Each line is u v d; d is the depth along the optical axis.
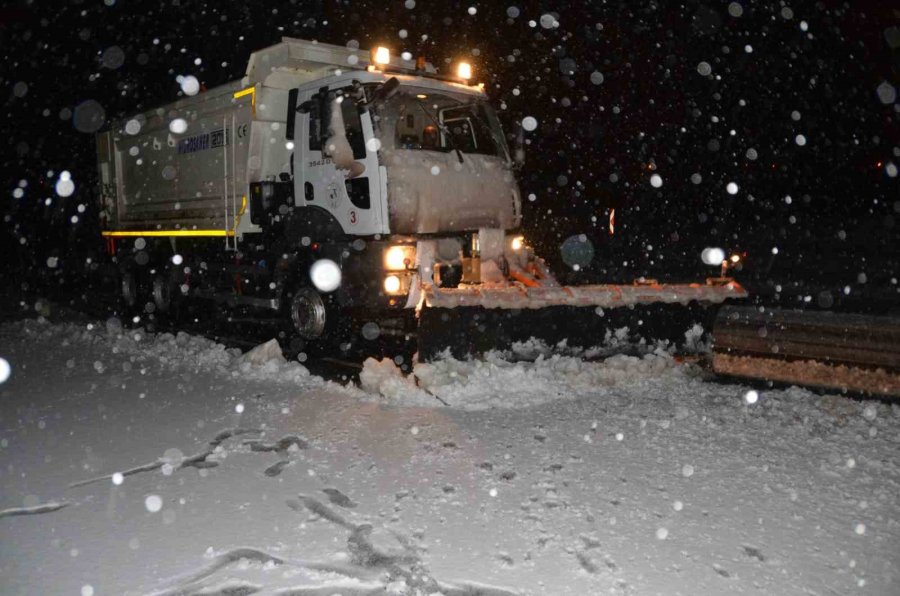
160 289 12.86
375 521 4.14
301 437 5.64
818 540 3.88
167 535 3.99
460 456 5.16
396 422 6.00
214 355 8.64
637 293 7.84
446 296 6.88
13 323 11.84
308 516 4.21
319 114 8.34
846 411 6.06
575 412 6.21
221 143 10.46
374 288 7.74
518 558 3.70
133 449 5.45
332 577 3.53
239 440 5.60
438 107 8.41
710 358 7.98
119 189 14.71
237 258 10.45
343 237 8.23
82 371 8.23
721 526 4.04
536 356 7.46
